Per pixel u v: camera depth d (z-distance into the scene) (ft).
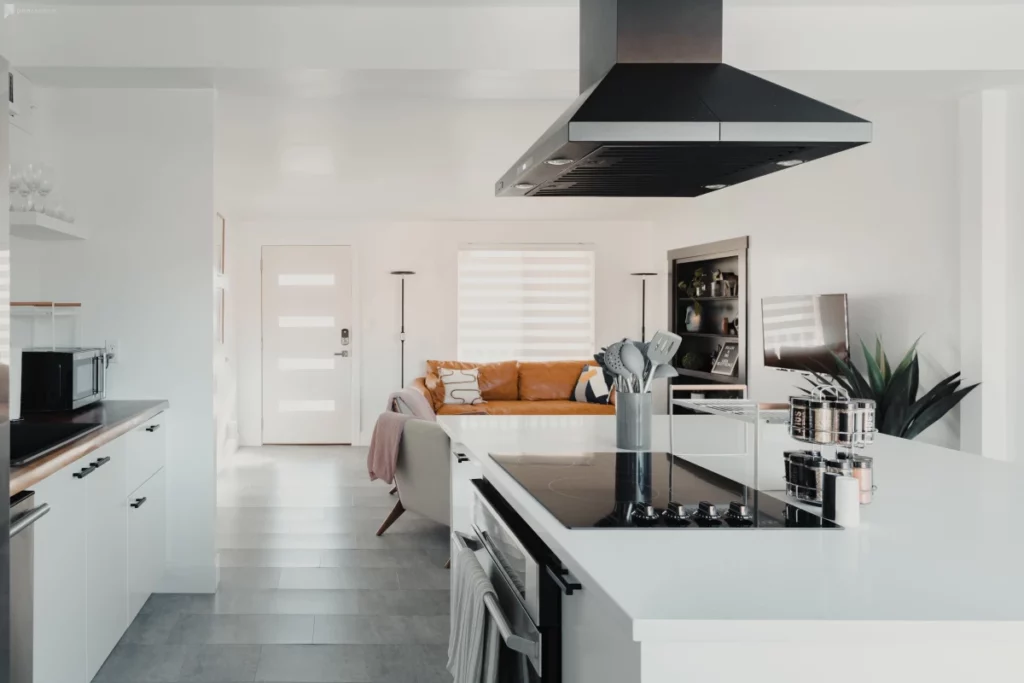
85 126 11.43
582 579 3.78
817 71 10.54
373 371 26.66
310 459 23.67
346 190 20.97
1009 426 11.82
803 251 17.12
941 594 3.42
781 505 5.07
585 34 7.46
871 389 12.76
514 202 23.18
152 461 10.67
